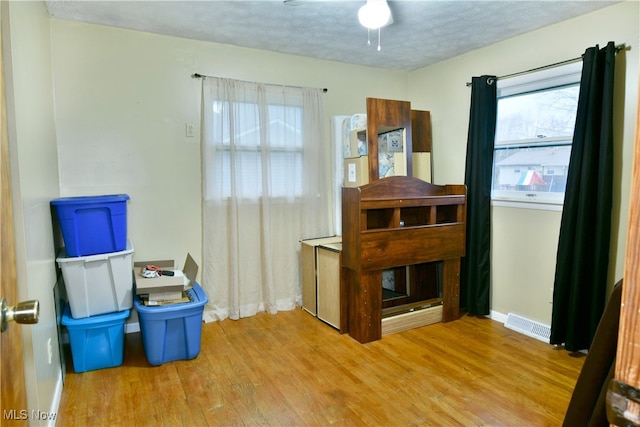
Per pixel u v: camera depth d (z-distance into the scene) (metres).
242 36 3.13
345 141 3.69
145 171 3.12
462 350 2.83
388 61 3.83
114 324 2.57
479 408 2.12
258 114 3.43
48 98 2.53
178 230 3.28
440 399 2.21
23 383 1.02
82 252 2.47
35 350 1.68
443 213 3.45
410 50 3.48
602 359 1.23
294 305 3.73
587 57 2.57
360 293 2.93
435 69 3.90
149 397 2.25
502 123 3.35
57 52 2.77
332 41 3.25
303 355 2.76
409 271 3.56
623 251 2.55
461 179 3.68
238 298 3.45
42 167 2.17
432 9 2.62
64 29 2.78
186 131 3.25
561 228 2.77
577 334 2.70
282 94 3.53
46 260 2.11
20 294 1.56
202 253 3.38
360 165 3.39
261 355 2.77
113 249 2.57
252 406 2.16
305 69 3.69
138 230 3.13
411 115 3.75
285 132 3.57
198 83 3.26
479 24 2.89
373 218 3.23
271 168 3.55
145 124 3.09
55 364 2.20
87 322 2.48
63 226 2.42
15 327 0.94
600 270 2.57
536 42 3.01
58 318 2.41
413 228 3.08
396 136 3.39
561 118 2.92
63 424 2.00
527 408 2.12
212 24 2.88
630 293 0.51
